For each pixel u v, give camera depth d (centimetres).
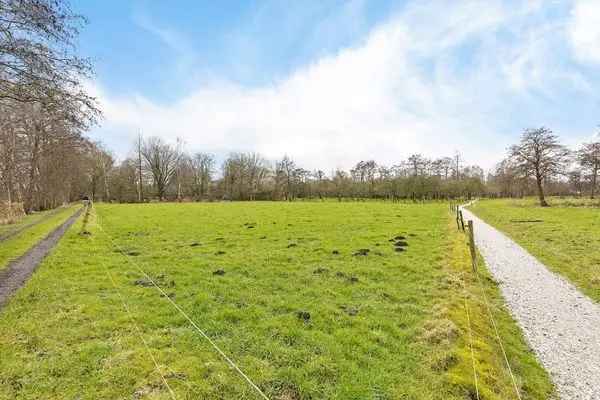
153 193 10319
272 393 620
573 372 775
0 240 2106
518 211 5172
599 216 3997
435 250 1842
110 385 618
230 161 10794
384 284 1244
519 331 987
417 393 630
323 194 10275
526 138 6588
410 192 8675
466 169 11912
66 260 1523
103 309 951
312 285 1216
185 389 610
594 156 6694
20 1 1270
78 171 7000
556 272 1603
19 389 607
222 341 795
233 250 1800
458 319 948
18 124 3044
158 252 1761
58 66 1473
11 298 1034
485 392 639
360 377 671
